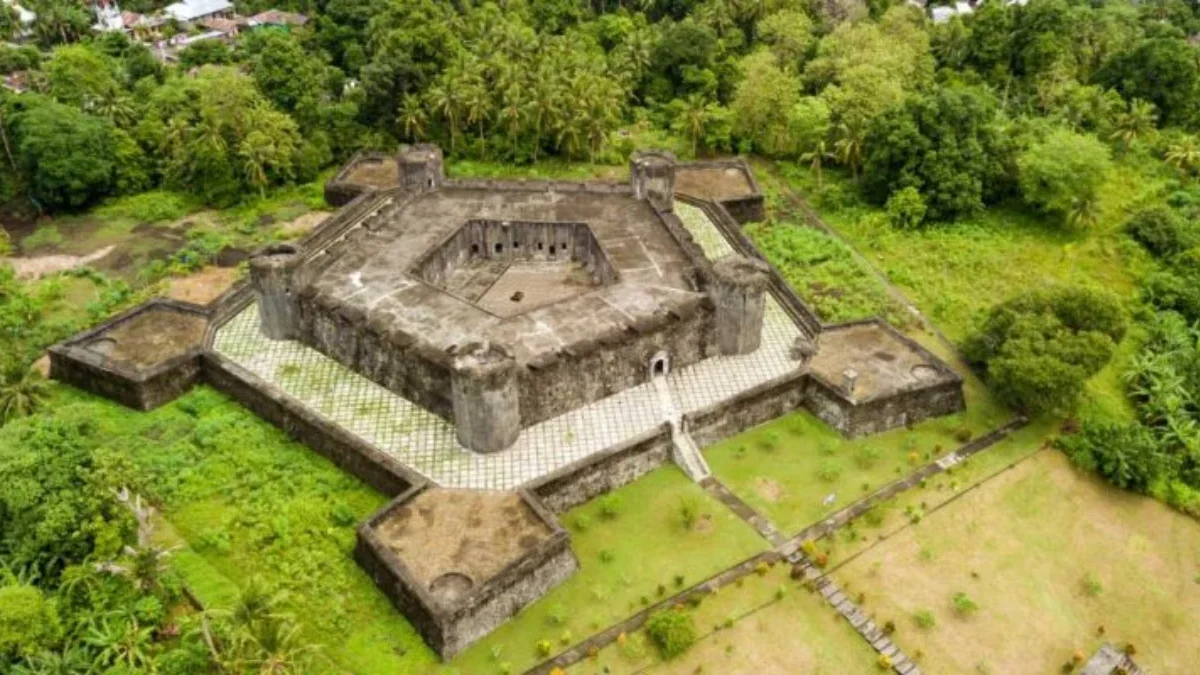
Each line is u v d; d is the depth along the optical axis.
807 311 56.03
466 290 61.25
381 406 49.19
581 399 49.09
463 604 36.06
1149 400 51.78
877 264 65.62
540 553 38.53
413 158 67.12
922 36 89.44
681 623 36.91
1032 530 43.53
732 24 96.88
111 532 37.28
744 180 74.31
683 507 42.94
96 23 117.50
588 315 51.44
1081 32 92.38
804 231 68.88
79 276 63.75
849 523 43.19
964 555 41.94
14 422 40.88
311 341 54.12
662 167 65.00
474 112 79.00
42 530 36.59
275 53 79.50
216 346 53.72
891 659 36.88
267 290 52.31
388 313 51.47
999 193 73.12
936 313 59.81
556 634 37.78
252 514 42.69
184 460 45.72
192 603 38.28
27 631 33.97
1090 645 38.16
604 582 40.09
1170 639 38.69
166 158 76.19
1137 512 45.12
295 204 74.94
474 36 92.50
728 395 49.97
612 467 44.81
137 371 49.81
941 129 69.44
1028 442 48.66
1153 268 65.06
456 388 44.00
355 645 36.94
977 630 38.38
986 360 52.75
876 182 72.12
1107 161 67.62
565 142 80.38
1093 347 47.34
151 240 69.12
